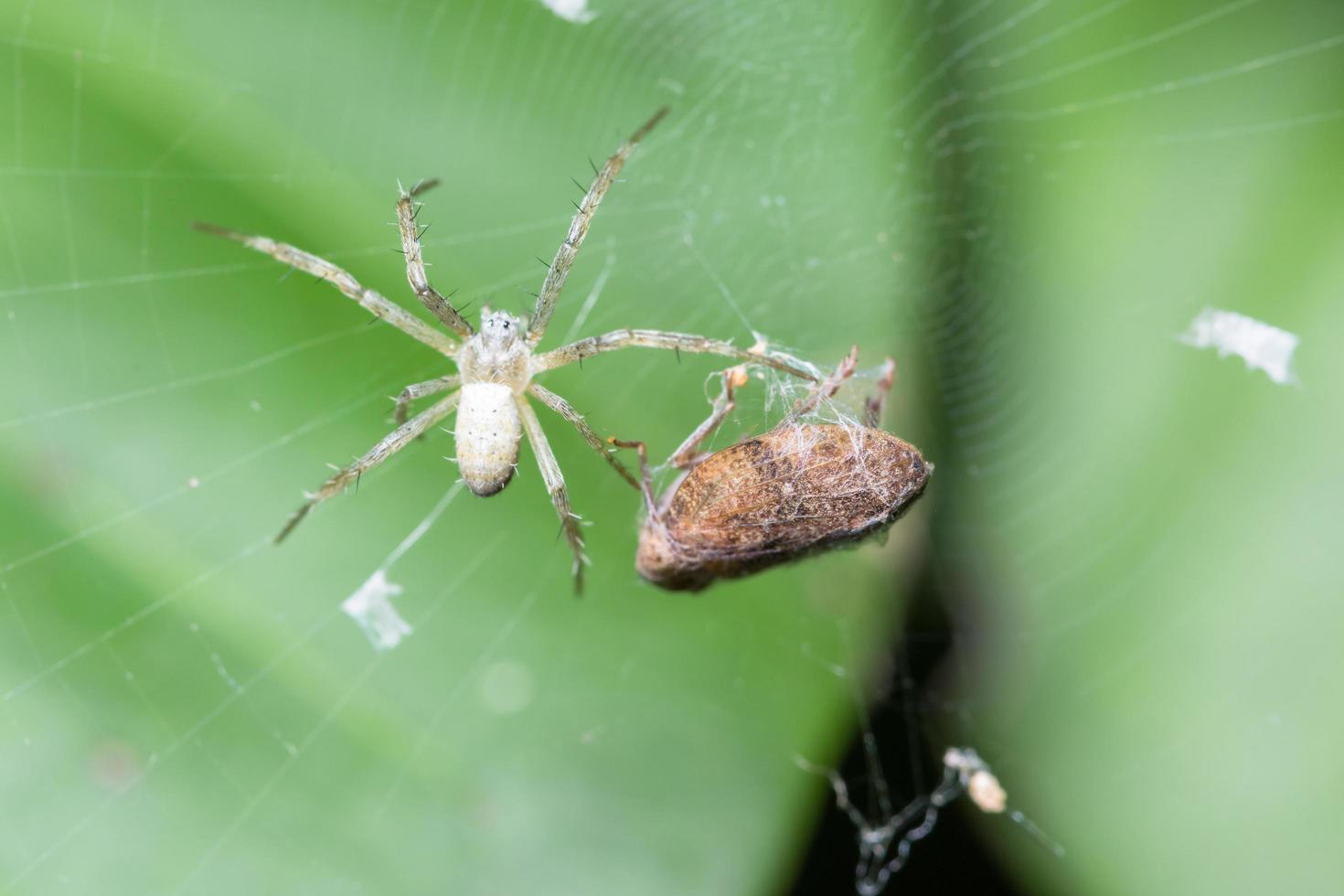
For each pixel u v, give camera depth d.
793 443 0.10
